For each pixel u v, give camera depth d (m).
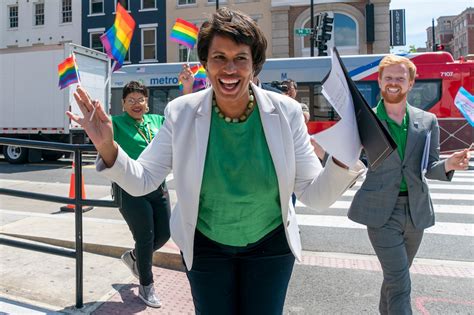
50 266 4.29
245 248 1.93
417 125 2.66
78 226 3.29
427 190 2.67
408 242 2.74
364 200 2.69
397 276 2.60
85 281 3.92
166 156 1.95
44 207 7.40
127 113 3.59
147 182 1.89
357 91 1.60
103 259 4.60
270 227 1.94
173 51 26.34
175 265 4.45
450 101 13.66
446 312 3.51
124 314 3.29
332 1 24.12
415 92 13.92
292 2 24.33
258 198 1.83
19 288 3.71
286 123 1.84
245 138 1.82
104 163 1.77
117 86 16.33
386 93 2.68
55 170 13.08
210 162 1.82
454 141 13.64
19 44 29.95
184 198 1.87
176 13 26.23
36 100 14.98
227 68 1.71
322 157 2.07
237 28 1.69
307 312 3.54
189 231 1.88
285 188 1.83
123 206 3.39
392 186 2.62
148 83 16.25
